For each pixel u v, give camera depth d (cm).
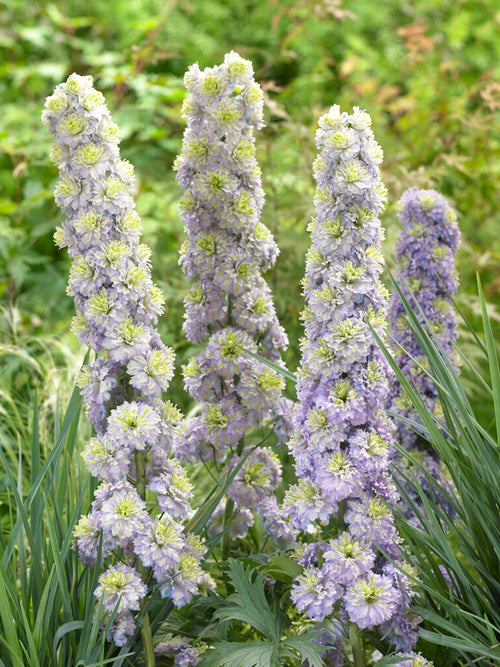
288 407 120
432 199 130
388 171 211
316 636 101
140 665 107
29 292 230
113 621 101
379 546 102
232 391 121
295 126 199
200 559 108
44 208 239
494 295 234
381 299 104
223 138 120
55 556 101
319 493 102
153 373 102
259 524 133
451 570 110
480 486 104
